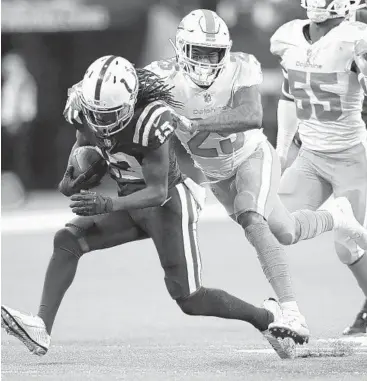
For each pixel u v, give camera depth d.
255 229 22.19
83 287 36.28
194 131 21.83
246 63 22.66
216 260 42.03
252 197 22.58
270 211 22.78
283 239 23.17
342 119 25.19
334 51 24.55
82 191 20.42
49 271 21.83
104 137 20.55
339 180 25.62
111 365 21.72
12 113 62.69
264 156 23.36
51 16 63.44
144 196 20.55
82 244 21.84
